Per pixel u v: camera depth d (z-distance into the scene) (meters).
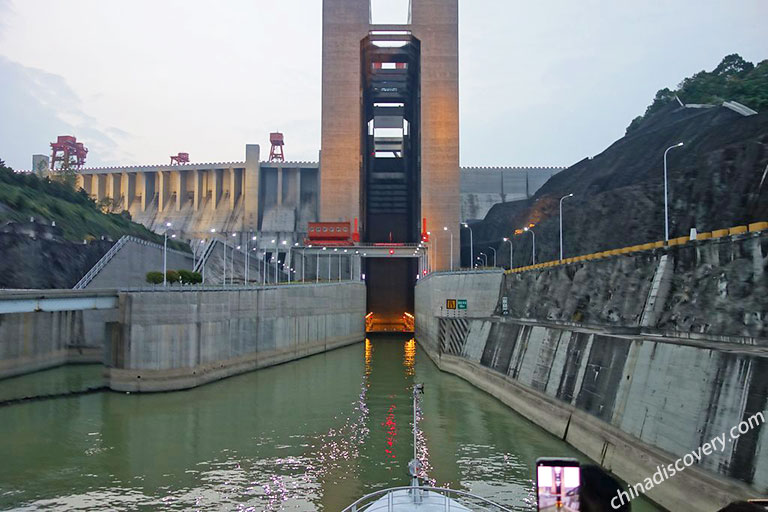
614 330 36.28
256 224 161.12
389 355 85.38
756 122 77.12
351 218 122.88
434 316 77.69
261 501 26.45
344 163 123.50
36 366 59.97
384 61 136.62
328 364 74.06
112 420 41.09
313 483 28.72
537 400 41.03
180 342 53.38
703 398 23.19
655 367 27.28
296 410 45.03
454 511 19.11
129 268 76.44
